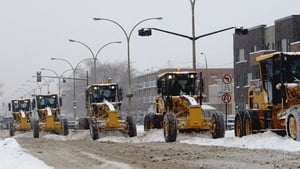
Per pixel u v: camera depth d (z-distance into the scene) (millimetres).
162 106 36375
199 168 16719
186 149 23844
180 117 33188
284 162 16938
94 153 24547
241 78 87562
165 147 25828
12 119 58812
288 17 76250
